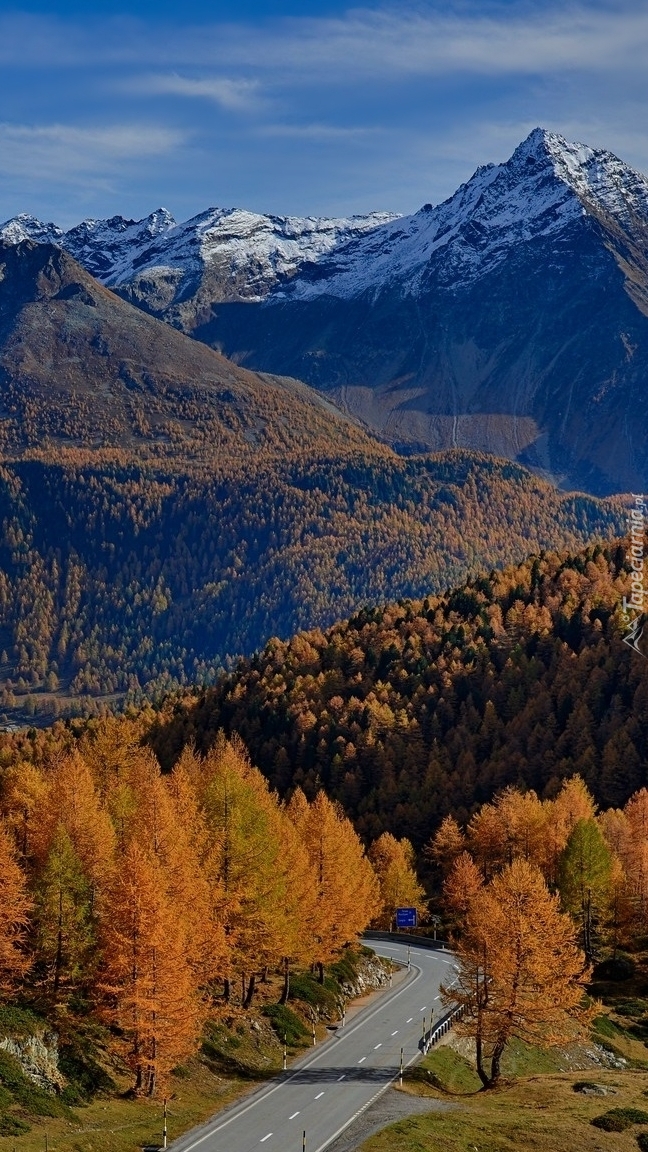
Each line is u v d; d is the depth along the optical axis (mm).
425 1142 52625
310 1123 57906
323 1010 85062
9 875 63062
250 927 73375
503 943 66000
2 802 98750
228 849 73688
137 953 58969
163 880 63062
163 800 74188
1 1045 56812
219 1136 55750
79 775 81688
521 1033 69312
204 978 67688
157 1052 59531
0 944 62281
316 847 87312
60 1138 51531
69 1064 59438
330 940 87375
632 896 99312
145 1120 57125
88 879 69688
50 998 63844
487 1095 64375
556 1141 54031
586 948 98500
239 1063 69625
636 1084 67250
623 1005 92188
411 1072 69125
